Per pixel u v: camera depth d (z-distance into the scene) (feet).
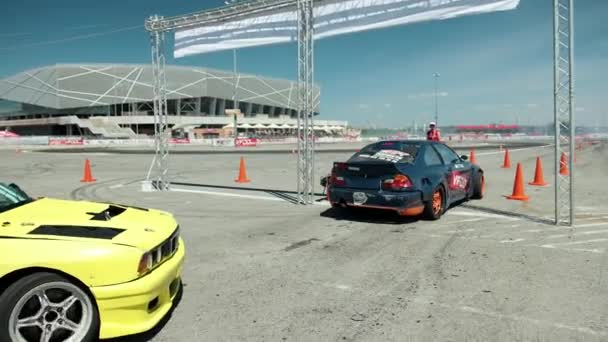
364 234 21.35
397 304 12.65
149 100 301.43
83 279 9.36
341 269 15.99
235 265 16.57
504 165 59.26
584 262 16.39
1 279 9.19
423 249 18.49
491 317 11.69
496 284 14.16
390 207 22.31
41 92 296.51
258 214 27.30
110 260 9.50
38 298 9.36
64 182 46.01
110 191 38.88
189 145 184.03
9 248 9.29
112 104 299.79
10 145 174.29
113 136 246.06
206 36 37.91
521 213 26.23
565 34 21.56
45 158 88.43
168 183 40.40
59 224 10.44
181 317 11.85
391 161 23.63
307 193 31.22
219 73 330.34
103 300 9.45
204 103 334.65
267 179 48.29
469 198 31.48
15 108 344.49
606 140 177.58
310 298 13.19
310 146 31.78
